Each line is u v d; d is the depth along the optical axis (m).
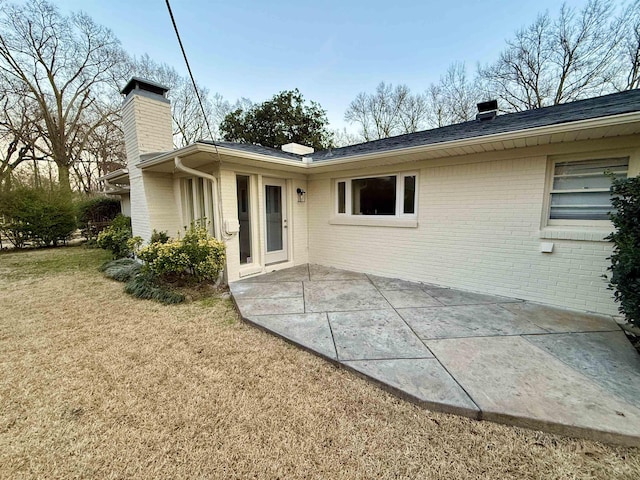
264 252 6.03
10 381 2.47
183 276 5.16
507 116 5.64
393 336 3.12
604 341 2.95
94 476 1.60
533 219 4.05
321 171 6.28
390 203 5.59
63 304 4.43
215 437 1.86
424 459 1.69
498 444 1.78
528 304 4.07
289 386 2.37
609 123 2.97
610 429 1.77
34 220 10.49
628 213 2.70
